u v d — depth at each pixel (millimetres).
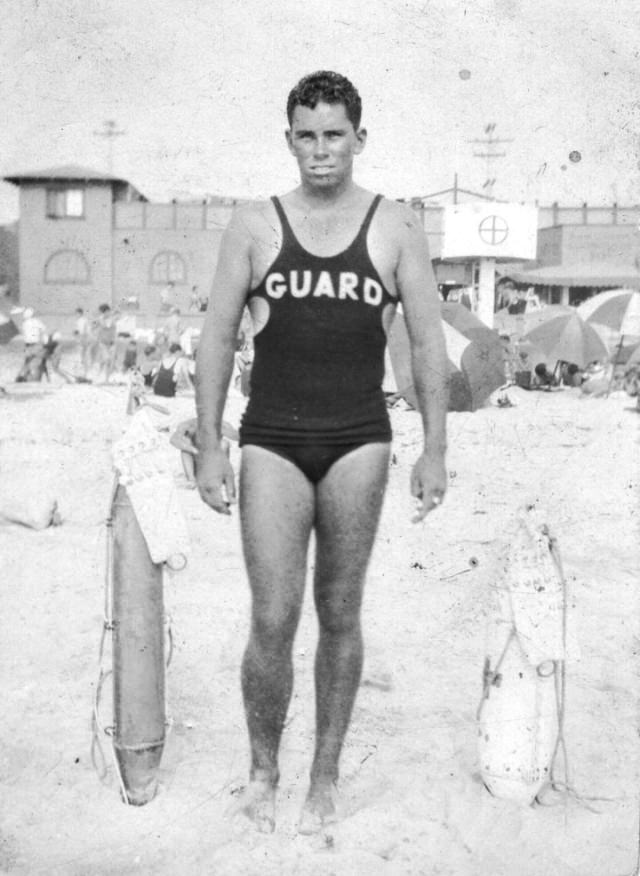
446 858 2365
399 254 2389
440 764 2721
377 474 2352
